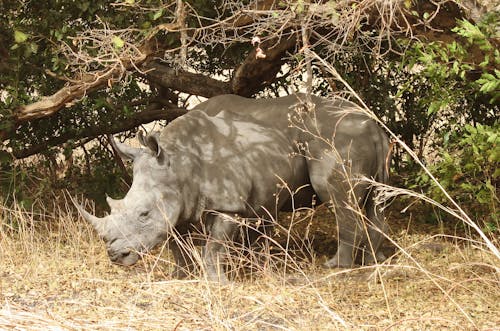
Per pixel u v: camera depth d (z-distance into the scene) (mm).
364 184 21484
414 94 27016
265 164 21078
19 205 25531
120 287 19000
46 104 24781
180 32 23031
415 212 28094
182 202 20188
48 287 18969
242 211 20688
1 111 24719
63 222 23656
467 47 21000
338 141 21484
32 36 24031
